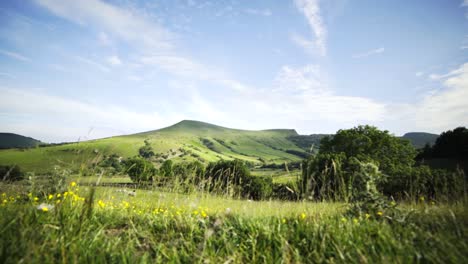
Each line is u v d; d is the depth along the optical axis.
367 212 4.18
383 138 33.12
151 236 3.70
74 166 4.12
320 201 4.62
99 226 3.53
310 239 3.37
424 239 2.99
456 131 42.97
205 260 2.79
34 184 4.35
